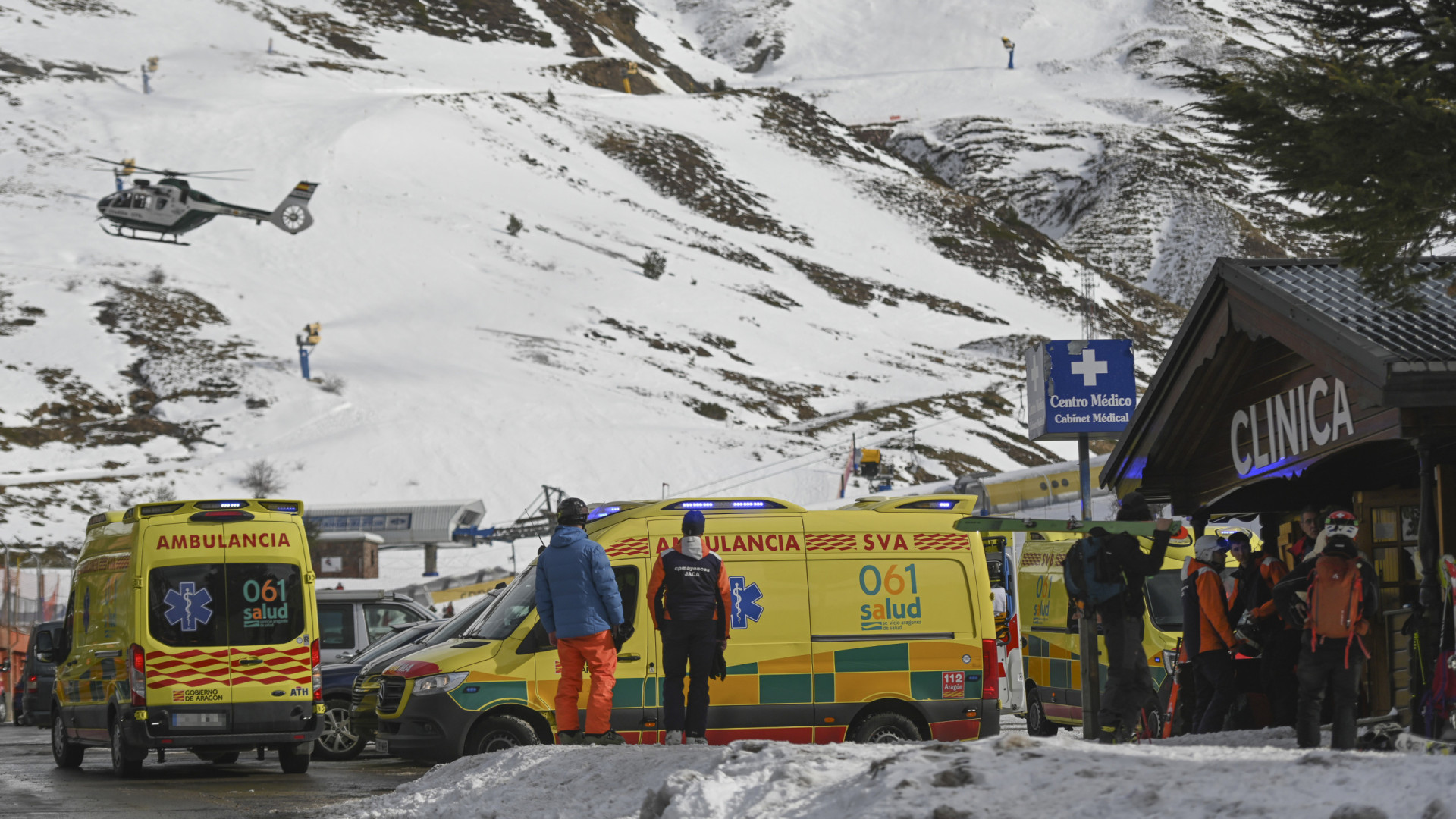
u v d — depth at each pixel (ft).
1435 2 91.61
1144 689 110.63
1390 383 97.35
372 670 163.32
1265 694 124.47
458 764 105.50
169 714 141.28
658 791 76.48
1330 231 89.15
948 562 137.18
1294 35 99.66
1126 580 110.52
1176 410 138.41
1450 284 104.37
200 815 105.29
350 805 103.65
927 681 134.00
